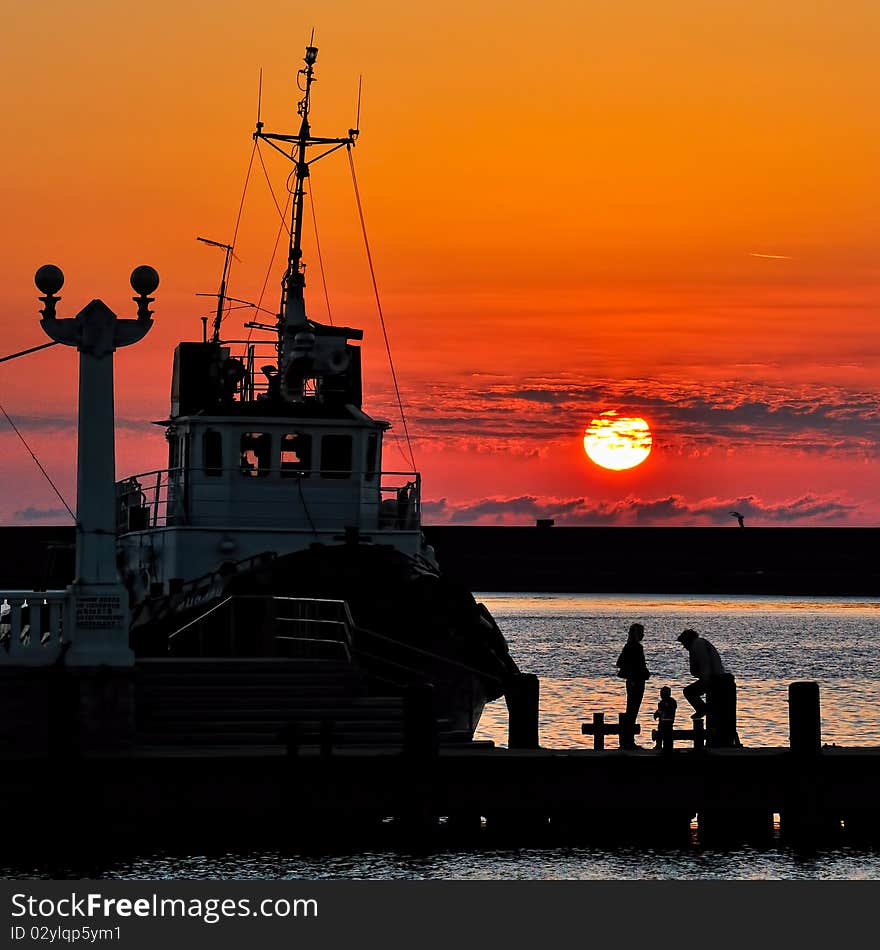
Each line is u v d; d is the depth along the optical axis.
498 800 92.38
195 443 136.00
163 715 101.38
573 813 94.81
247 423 135.62
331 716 102.50
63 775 89.06
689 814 96.31
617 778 93.38
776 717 180.25
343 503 136.62
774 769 94.12
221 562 131.62
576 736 151.88
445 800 91.88
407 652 114.94
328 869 90.62
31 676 93.62
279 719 102.00
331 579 120.31
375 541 133.62
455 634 116.94
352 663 108.69
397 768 91.62
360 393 146.62
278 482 136.00
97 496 95.31
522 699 102.00
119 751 93.44
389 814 91.56
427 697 91.94
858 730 169.75
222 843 91.25
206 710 102.12
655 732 96.12
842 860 94.06
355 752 93.31
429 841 91.56
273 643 121.31
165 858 90.62
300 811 90.69
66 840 89.12
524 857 94.19
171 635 122.00
